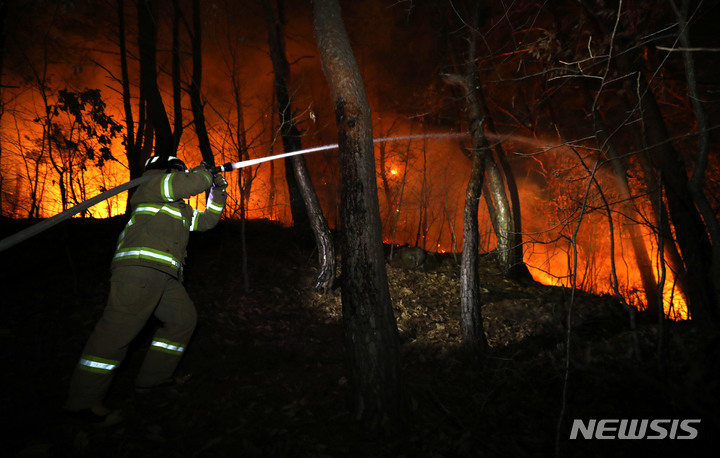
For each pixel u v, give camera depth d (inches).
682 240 215.5
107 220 323.3
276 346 194.7
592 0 238.5
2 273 215.6
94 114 244.2
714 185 313.6
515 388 157.6
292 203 327.3
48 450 109.7
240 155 258.1
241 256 288.8
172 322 141.2
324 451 120.8
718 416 118.0
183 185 132.9
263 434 126.7
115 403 134.0
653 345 179.0
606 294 300.2
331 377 165.9
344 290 136.0
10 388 134.3
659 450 118.1
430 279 308.8
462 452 121.1
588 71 254.7
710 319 201.8
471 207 198.4
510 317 257.0
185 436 123.1
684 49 113.4
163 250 132.4
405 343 217.5
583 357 175.8
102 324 123.6
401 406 132.2
